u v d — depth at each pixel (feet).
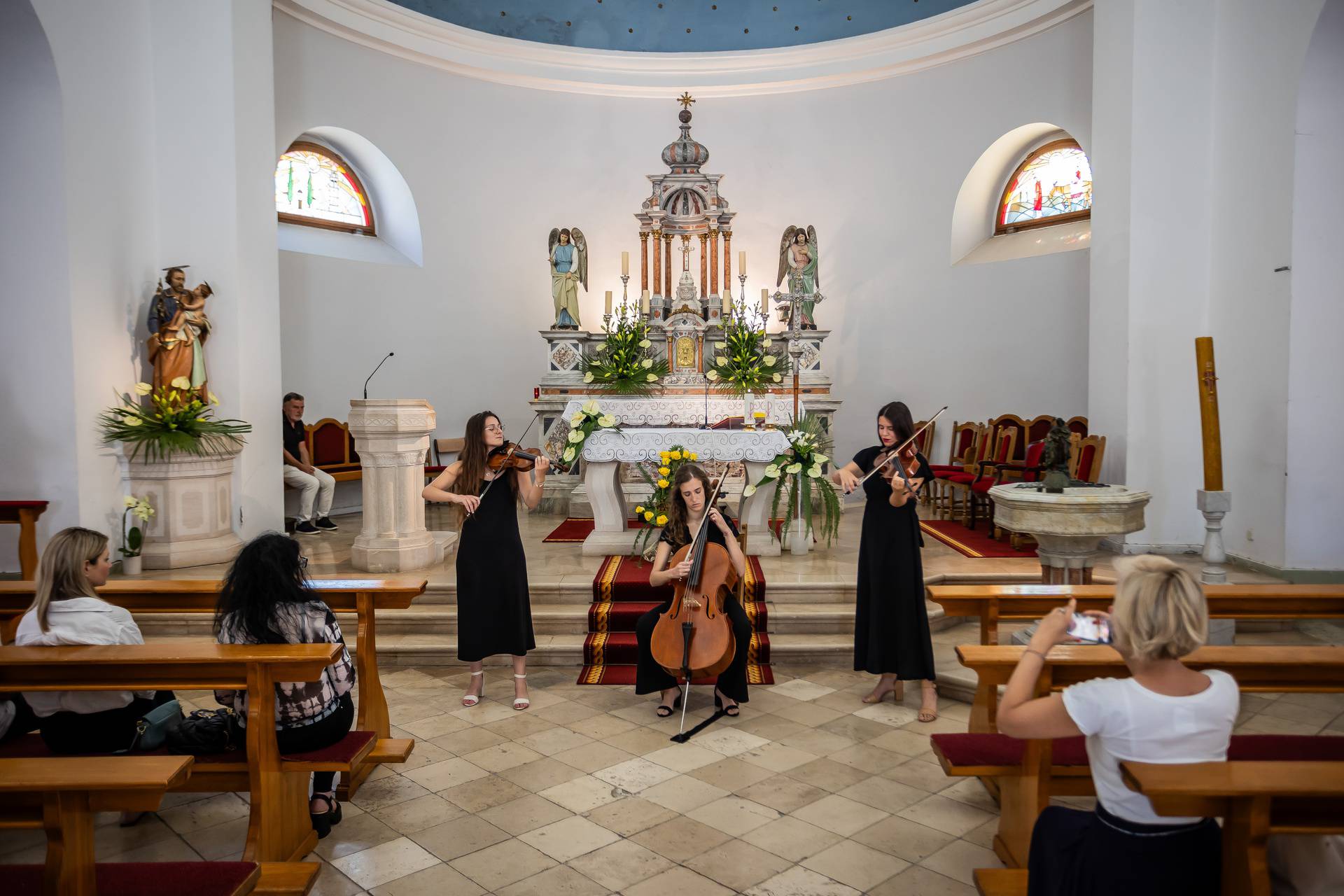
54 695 10.33
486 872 10.20
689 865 10.31
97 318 22.38
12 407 21.54
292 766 10.16
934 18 32.78
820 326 36.32
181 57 24.08
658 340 32.17
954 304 33.91
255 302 25.11
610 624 18.72
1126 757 6.68
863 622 15.49
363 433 21.01
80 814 7.41
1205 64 23.53
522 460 15.49
